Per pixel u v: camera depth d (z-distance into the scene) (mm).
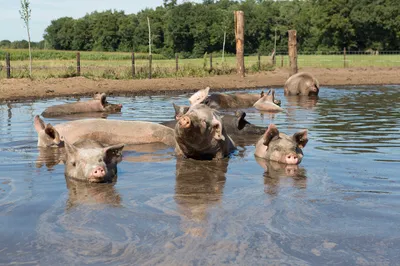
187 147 7883
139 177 6715
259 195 5723
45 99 18656
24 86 21953
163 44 99125
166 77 29016
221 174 6875
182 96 20031
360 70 35531
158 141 9438
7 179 6562
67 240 4312
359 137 9625
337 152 8219
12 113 14031
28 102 17453
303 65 40000
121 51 102875
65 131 9078
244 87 24312
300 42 91938
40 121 9172
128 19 104500
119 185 6258
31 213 5059
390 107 15023
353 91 21672
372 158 7723
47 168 7258
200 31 91125
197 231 4504
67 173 6742
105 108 14469
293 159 7391
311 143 9031
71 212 5090
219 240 4285
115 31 104750
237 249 4094
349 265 3805
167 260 3885
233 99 15734
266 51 91625
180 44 94688
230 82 26266
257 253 4020
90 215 4984
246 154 8461
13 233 4480
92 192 5902
